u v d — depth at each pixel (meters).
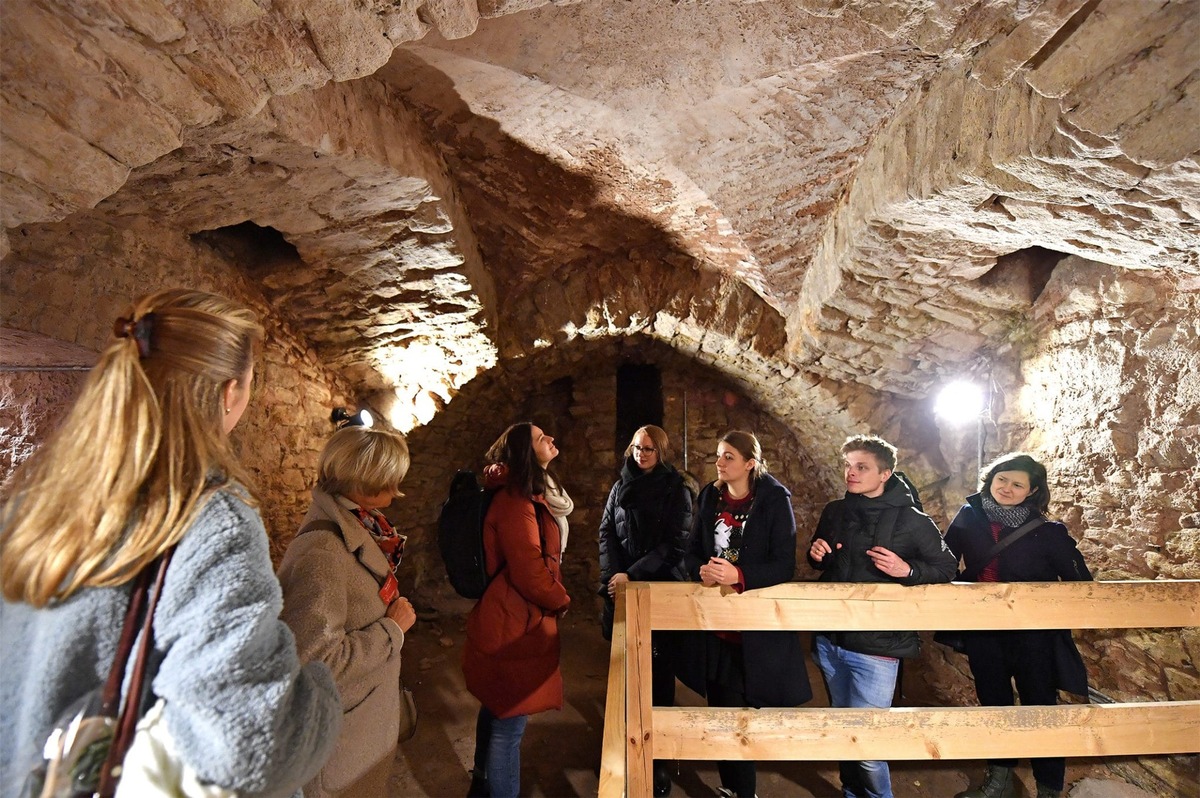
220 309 0.85
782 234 3.27
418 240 3.11
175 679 0.66
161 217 2.59
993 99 1.91
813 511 5.44
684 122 2.66
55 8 1.22
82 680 0.69
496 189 3.22
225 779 0.65
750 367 4.39
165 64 1.38
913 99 2.33
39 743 0.67
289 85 1.57
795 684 2.33
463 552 2.33
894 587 2.21
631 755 2.00
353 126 2.34
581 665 4.25
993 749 2.09
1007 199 2.14
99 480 0.69
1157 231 2.03
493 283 3.88
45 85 1.28
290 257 3.33
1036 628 2.18
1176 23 1.38
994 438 3.48
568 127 2.76
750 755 2.04
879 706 2.30
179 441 0.75
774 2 2.01
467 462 5.64
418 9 1.47
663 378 5.61
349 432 1.69
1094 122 1.56
